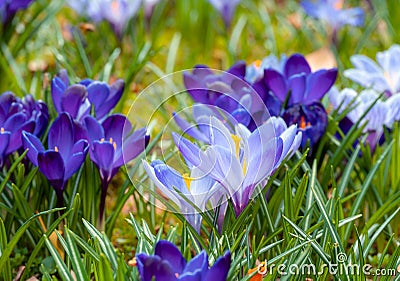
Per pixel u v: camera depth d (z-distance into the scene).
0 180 0.88
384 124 0.93
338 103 0.95
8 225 0.88
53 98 0.90
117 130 0.86
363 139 0.94
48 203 0.89
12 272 0.89
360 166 0.93
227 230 0.82
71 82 1.03
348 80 1.10
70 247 0.79
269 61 0.97
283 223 0.83
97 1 1.14
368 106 0.94
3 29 1.11
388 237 0.93
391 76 0.99
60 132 0.85
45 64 1.15
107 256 0.79
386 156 0.94
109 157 0.86
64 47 1.15
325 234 0.84
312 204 0.85
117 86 0.90
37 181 0.90
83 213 0.89
